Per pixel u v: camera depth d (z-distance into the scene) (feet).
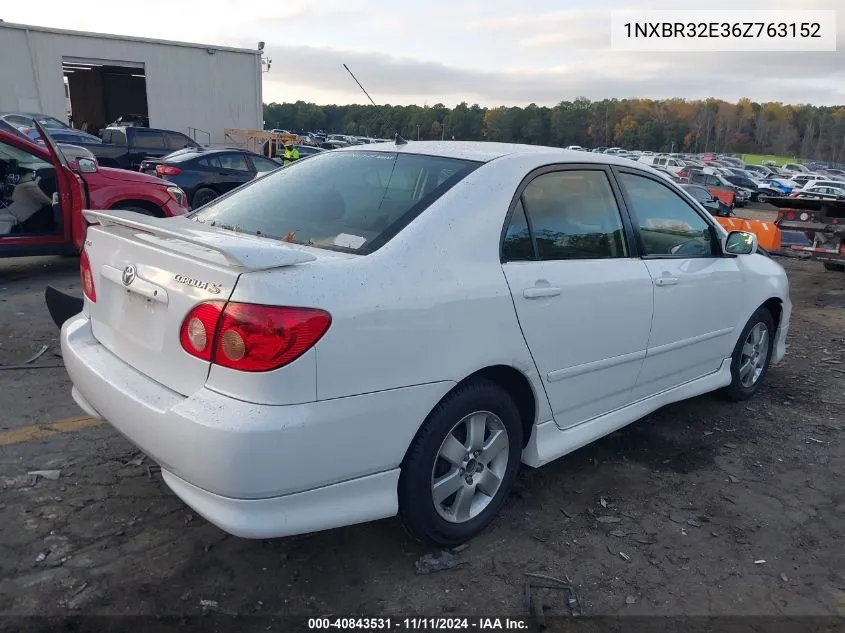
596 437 11.52
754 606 8.89
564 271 10.27
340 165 11.19
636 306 11.52
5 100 86.48
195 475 7.40
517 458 10.20
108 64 93.35
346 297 7.67
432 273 8.57
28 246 22.76
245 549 9.40
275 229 9.81
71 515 9.91
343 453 7.79
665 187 13.08
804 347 21.56
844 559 10.04
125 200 25.76
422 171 10.07
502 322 9.21
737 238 13.89
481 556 9.61
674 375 13.30
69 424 12.75
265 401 7.23
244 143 103.71
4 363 15.67
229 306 7.29
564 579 9.22
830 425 15.06
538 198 10.33
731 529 10.68
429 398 8.49
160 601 8.31
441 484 9.12
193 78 100.58
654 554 9.91
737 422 15.01
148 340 8.43
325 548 9.55
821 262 40.65
